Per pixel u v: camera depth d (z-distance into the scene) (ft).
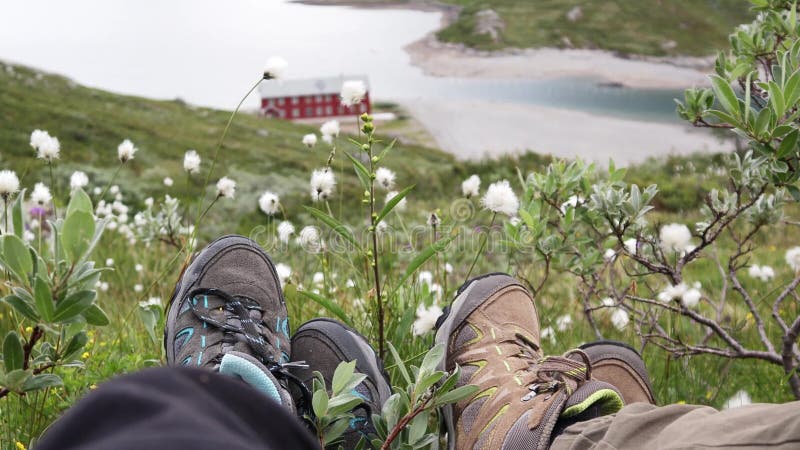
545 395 5.98
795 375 8.64
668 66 224.74
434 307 7.93
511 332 7.65
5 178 6.52
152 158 104.73
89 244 5.01
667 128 169.27
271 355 6.85
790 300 13.83
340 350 7.48
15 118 119.03
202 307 7.53
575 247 9.71
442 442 7.14
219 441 2.40
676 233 8.34
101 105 151.02
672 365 10.13
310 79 205.26
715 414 4.32
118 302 15.37
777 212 9.62
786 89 7.02
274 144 133.59
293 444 2.77
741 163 9.12
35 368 5.72
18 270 5.03
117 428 2.44
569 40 252.21
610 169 9.75
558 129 175.32
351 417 6.08
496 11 278.67
